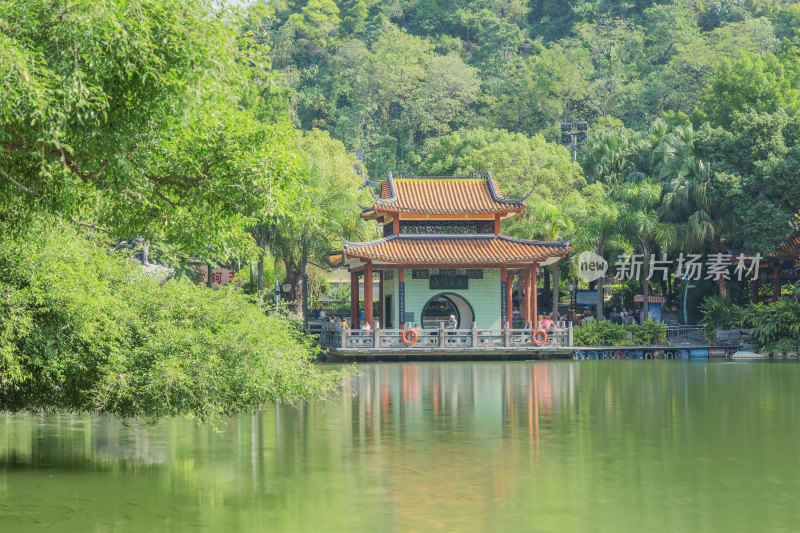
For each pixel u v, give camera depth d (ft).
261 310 75.25
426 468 64.39
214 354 67.82
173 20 48.93
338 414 94.99
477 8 644.69
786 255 215.92
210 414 68.13
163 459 68.13
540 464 65.77
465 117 526.57
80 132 49.65
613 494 55.93
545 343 198.08
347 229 230.07
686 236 234.58
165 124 51.47
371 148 515.91
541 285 316.40
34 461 67.05
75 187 55.36
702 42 492.54
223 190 57.41
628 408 99.66
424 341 191.83
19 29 47.01
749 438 77.87
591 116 492.54
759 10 541.34
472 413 95.66
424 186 203.10
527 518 49.83
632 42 546.26
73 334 59.93
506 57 599.57
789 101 281.33
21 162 52.85
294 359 75.66
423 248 196.44
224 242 63.16
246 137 57.26
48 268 58.80
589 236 230.07
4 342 55.98
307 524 48.73
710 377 142.61
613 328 209.87
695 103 451.12
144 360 65.92
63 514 51.06
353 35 638.53
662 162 270.87
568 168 283.79
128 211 60.08
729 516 50.29
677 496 55.26
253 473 62.69
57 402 68.85
